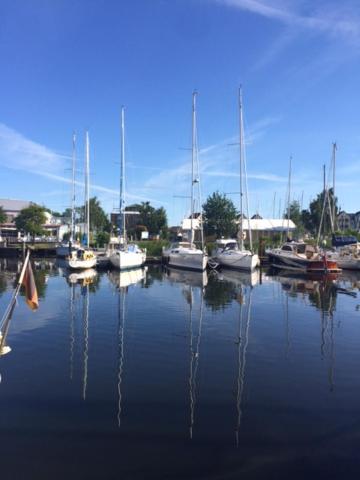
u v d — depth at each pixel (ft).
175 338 51.70
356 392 34.24
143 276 126.62
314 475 22.70
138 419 29.14
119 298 82.48
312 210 346.13
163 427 28.02
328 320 62.75
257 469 23.25
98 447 25.41
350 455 24.61
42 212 314.35
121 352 45.39
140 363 41.65
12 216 395.34
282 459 24.21
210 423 28.55
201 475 22.70
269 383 36.29
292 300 81.82
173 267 155.94
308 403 31.99
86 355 44.16
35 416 29.58
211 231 303.07
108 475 22.68
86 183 183.83
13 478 22.40
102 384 35.76
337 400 32.58
